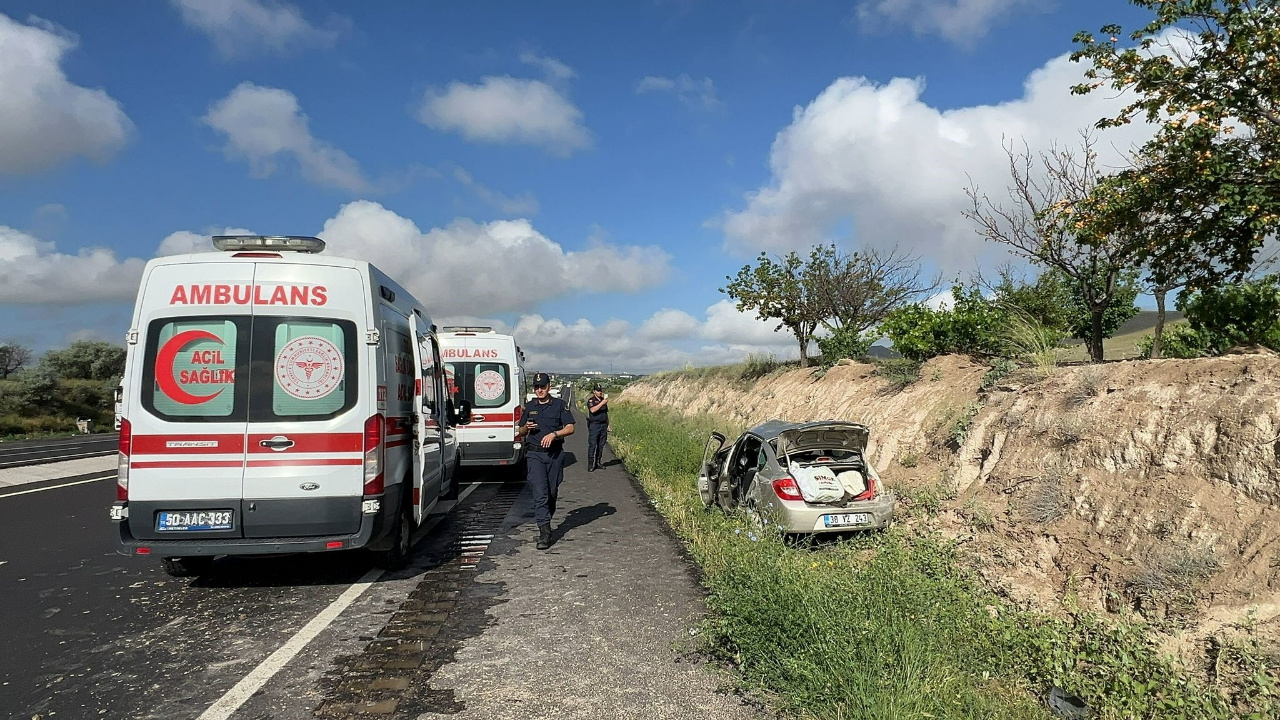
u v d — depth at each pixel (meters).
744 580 4.76
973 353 12.31
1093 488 6.12
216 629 5.14
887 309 19.83
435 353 8.75
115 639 4.94
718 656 4.50
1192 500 5.20
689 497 10.38
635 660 4.46
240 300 5.93
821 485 7.27
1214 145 7.88
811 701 3.68
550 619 5.30
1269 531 4.55
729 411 23.36
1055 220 9.91
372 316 6.17
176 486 5.71
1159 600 4.70
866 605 4.62
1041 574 5.74
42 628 5.18
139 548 5.68
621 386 66.75
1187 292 9.04
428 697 3.94
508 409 12.97
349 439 5.95
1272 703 3.60
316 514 5.87
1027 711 3.78
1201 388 5.91
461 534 8.52
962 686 3.93
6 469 16.70
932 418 10.18
